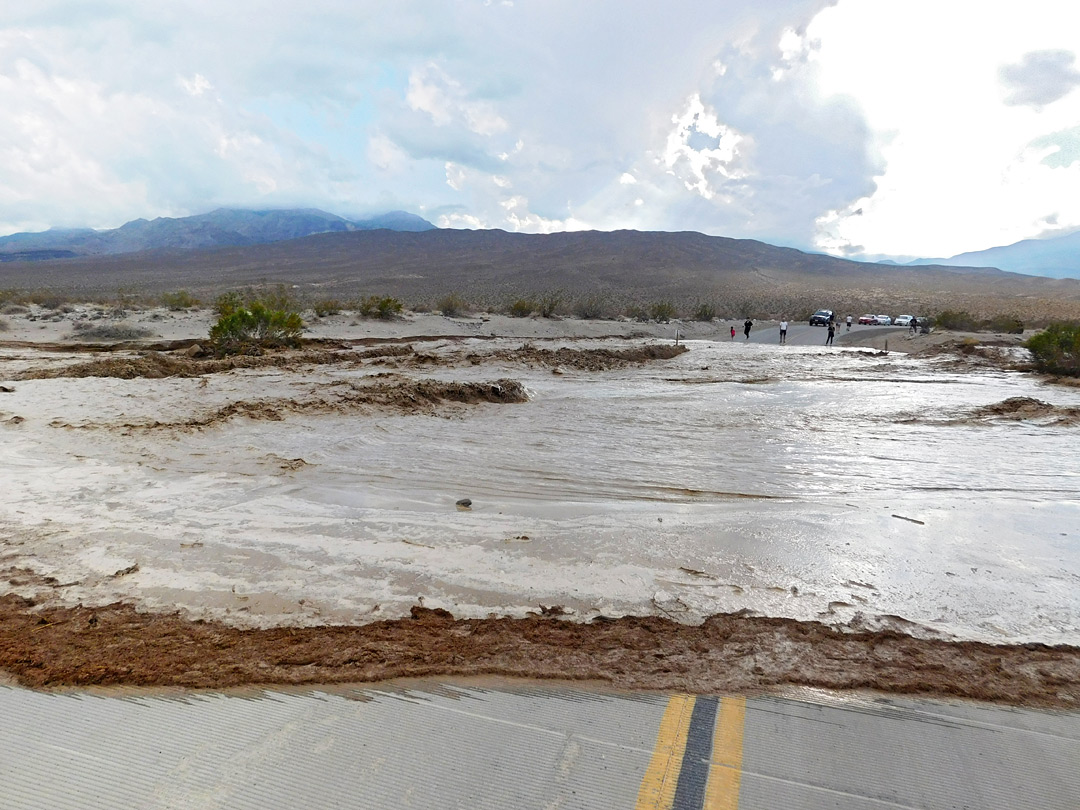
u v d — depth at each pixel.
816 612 4.00
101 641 3.42
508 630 3.68
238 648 3.39
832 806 2.33
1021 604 4.16
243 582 4.25
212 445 8.23
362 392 12.09
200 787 2.35
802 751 2.63
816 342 35.78
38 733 2.65
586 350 23.80
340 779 2.40
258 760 2.50
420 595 4.13
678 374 19.84
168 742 2.61
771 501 6.52
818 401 14.12
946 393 15.73
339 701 2.93
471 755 2.56
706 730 2.76
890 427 10.95
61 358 17.45
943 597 4.25
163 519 5.40
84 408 9.77
